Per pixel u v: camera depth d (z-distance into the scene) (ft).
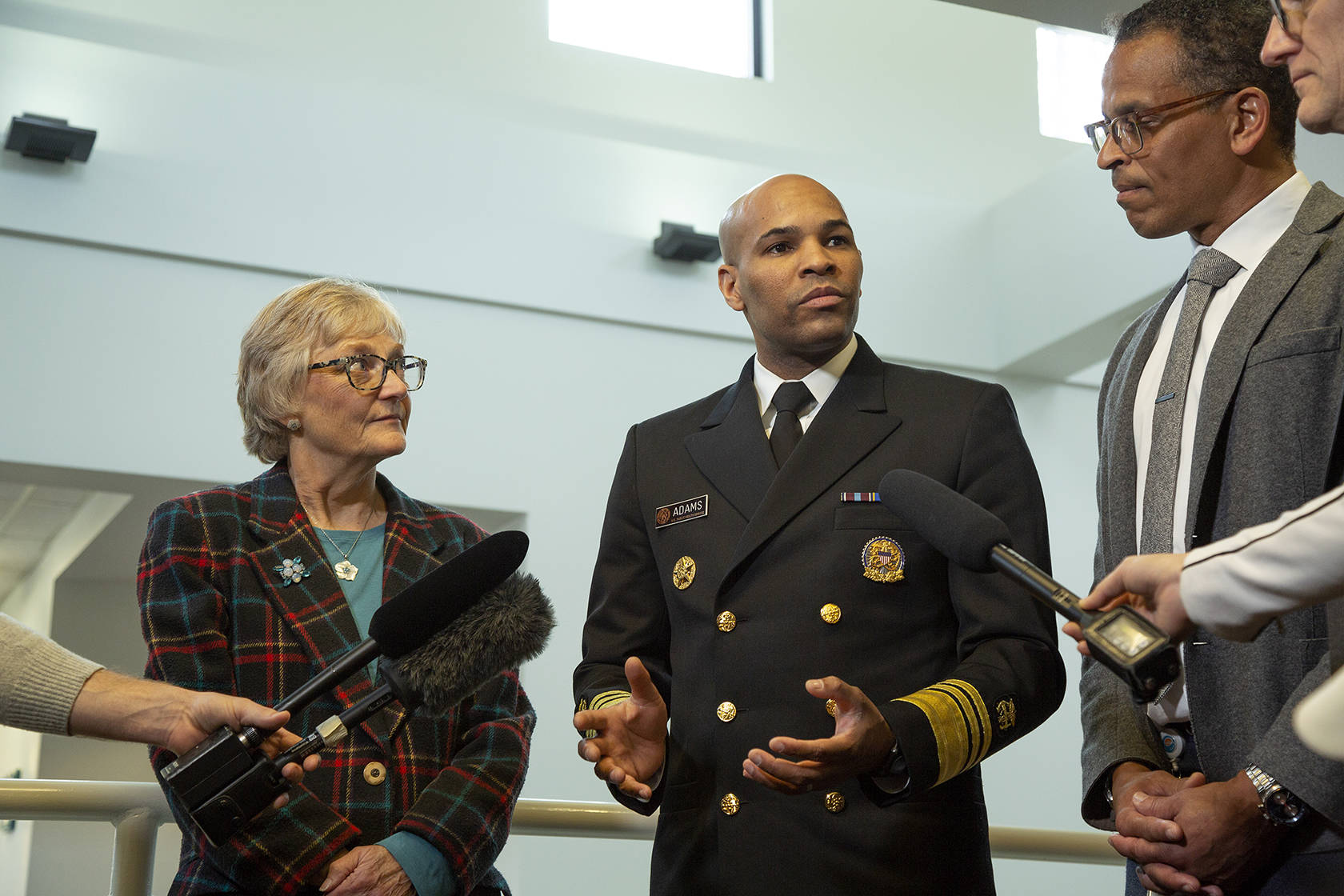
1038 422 27.66
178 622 6.34
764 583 6.34
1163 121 6.33
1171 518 5.97
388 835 6.24
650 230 24.84
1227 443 5.71
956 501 5.05
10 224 20.20
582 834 7.34
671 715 6.51
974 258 27.55
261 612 6.53
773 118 26.68
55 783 6.47
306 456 7.20
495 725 6.73
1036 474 6.59
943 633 6.26
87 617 29.91
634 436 7.41
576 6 25.75
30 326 20.26
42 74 20.85
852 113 27.45
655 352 24.71
